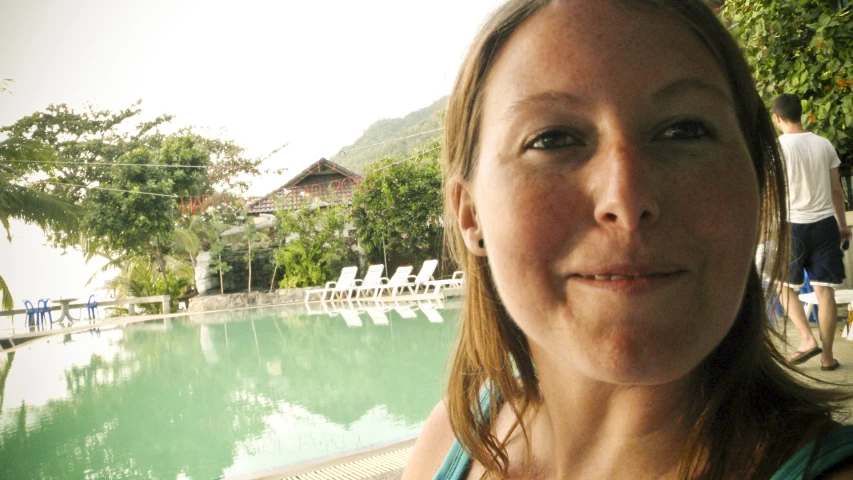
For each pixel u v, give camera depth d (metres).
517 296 0.37
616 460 0.44
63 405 6.23
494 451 0.62
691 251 0.33
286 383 6.49
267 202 25.91
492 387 0.68
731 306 0.35
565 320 0.35
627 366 0.32
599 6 0.37
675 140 0.35
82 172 23.80
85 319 18.92
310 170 27.09
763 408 0.41
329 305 16.05
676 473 0.42
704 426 0.41
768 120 0.44
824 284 3.21
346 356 7.82
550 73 0.37
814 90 5.00
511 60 0.40
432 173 18.02
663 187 0.33
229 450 4.16
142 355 9.55
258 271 20.83
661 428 0.43
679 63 0.36
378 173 18.88
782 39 5.00
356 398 5.43
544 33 0.38
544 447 0.57
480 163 0.43
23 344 12.38
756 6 5.03
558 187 0.35
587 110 0.35
